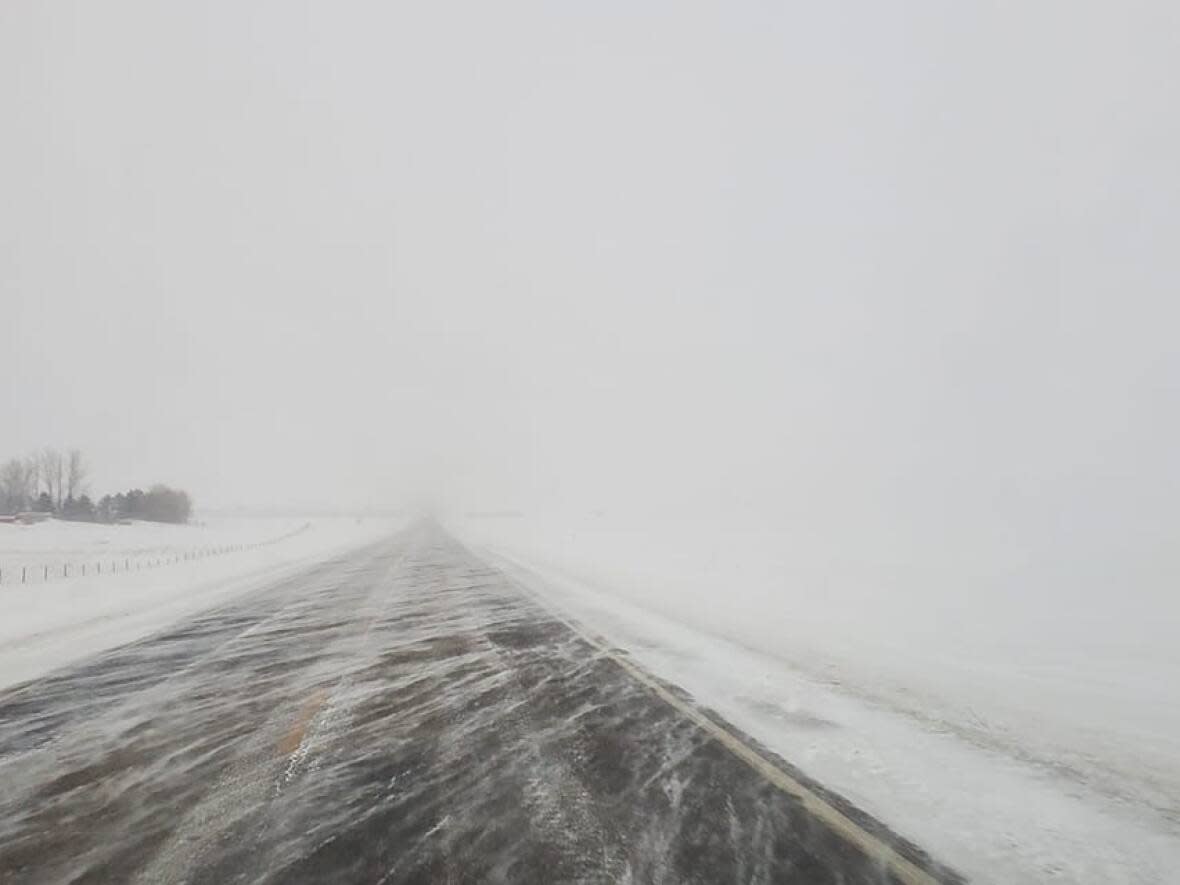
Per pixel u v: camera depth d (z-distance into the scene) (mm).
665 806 3504
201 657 7324
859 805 3541
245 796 3689
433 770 3996
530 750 4320
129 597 12711
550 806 3506
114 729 4887
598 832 3232
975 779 3920
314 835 3232
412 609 10617
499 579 15062
